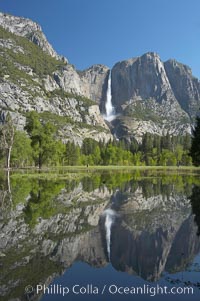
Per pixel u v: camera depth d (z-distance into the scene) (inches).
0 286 405.1
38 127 2992.1
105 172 3828.7
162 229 758.5
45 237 639.8
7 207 959.6
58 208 991.0
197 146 2039.9
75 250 571.5
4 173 2603.3
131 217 901.2
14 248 556.7
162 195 1417.3
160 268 499.2
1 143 2982.3
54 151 3169.3
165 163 6540.4
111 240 652.1
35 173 2785.4
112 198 1301.7
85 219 844.6
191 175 3248.0
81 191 1514.5
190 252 584.4
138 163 6752.0
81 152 7283.5
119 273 473.4
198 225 802.8
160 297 391.9
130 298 387.5
